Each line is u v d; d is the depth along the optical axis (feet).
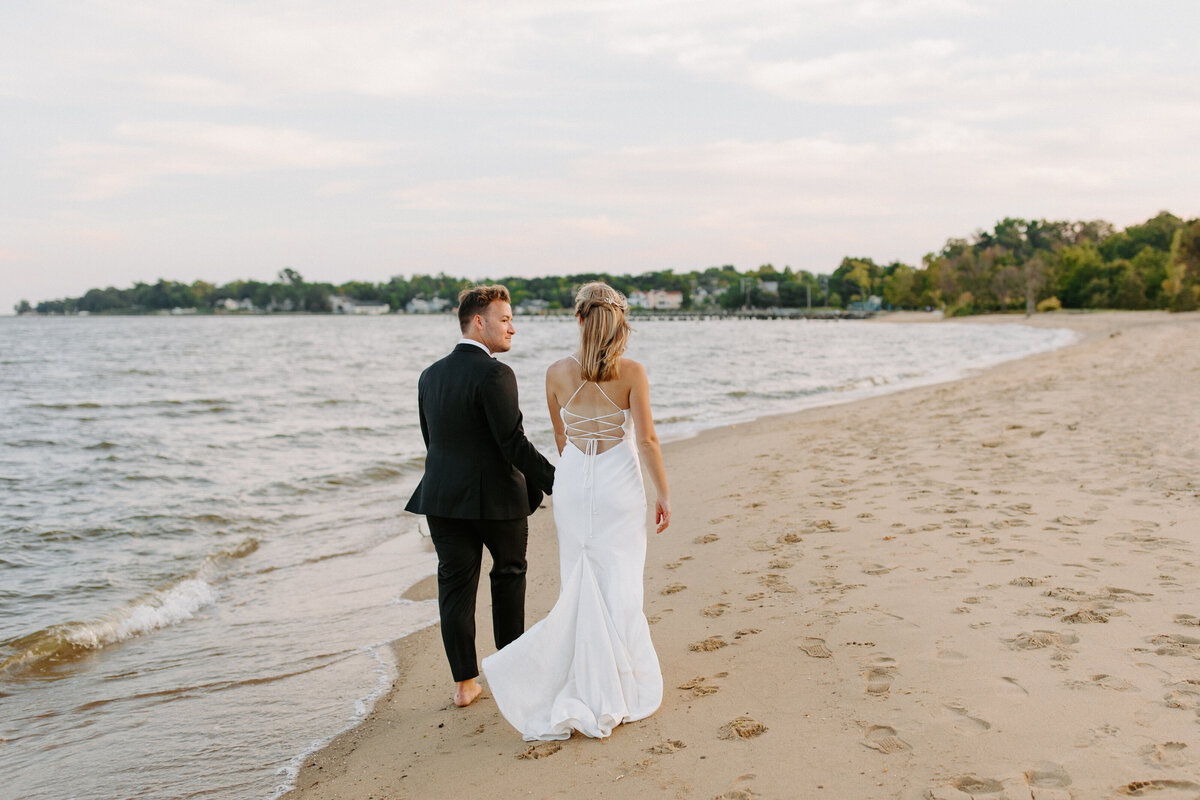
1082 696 10.03
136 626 17.90
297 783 10.74
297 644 16.58
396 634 16.75
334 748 11.66
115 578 21.40
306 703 13.57
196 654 16.33
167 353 165.37
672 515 23.50
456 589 12.12
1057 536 17.24
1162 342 104.83
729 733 10.05
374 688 13.93
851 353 138.31
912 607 13.67
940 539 17.69
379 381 94.94
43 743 12.67
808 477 26.84
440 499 11.43
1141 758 8.54
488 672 10.78
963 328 272.10
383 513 28.66
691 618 14.48
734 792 8.73
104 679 15.24
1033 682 10.52
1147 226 344.49
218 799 10.55
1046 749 8.89
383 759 10.98
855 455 30.45
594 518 10.80
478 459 11.44
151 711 13.70
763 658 12.28
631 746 10.04
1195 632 11.78
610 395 10.82
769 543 18.88
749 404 60.23
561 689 10.85
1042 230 424.87
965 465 26.20
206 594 20.10
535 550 22.57
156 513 28.81
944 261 381.40
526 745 10.58
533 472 11.29
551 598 17.67
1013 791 8.15
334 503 30.63
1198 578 14.10
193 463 39.40
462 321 11.69
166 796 10.77
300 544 24.81
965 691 10.45
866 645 12.30
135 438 48.47
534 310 620.90
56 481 35.06
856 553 17.28
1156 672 10.54
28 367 122.01
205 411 64.18
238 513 28.91
